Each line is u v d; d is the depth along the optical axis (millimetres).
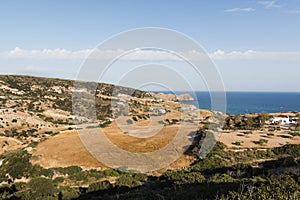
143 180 16266
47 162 20125
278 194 7004
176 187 13461
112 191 15336
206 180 14492
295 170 16500
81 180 17938
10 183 19344
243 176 17172
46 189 16766
